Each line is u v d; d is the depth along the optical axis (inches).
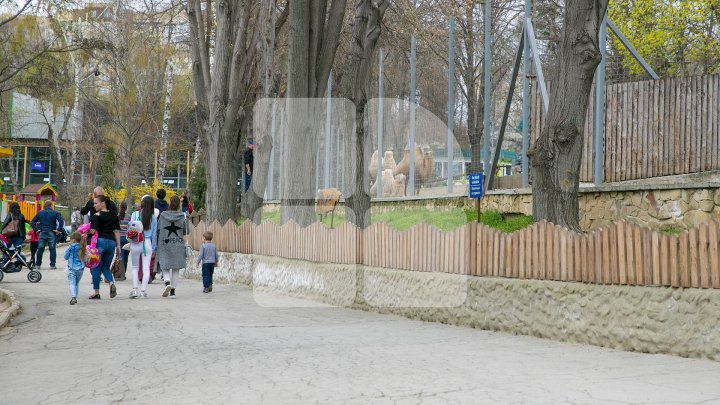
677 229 501.7
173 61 2315.5
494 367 306.0
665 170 568.4
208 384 277.1
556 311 397.1
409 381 274.7
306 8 745.0
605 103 606.5
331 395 251.9
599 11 477.4
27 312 528.7
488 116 716.0
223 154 1002.7
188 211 1190.9
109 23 1882.4
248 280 794.2
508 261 433.1
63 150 2736.2
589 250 381.7
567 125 482.9
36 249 981.2
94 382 287.1
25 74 1317.7
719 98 540.4
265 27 864.9
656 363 317.1
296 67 740.0
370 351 354.0
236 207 1019.3
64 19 1375.5
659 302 345.4
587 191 568.7
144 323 470.9
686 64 1194.0
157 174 2797.7
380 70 796.0
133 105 1903.3
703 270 328.2
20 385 285.6
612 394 245.4
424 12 1270.9
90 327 452.1
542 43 1123.3
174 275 679.7
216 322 478.3
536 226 415.5
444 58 1199.6
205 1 1278.3
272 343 383.2
